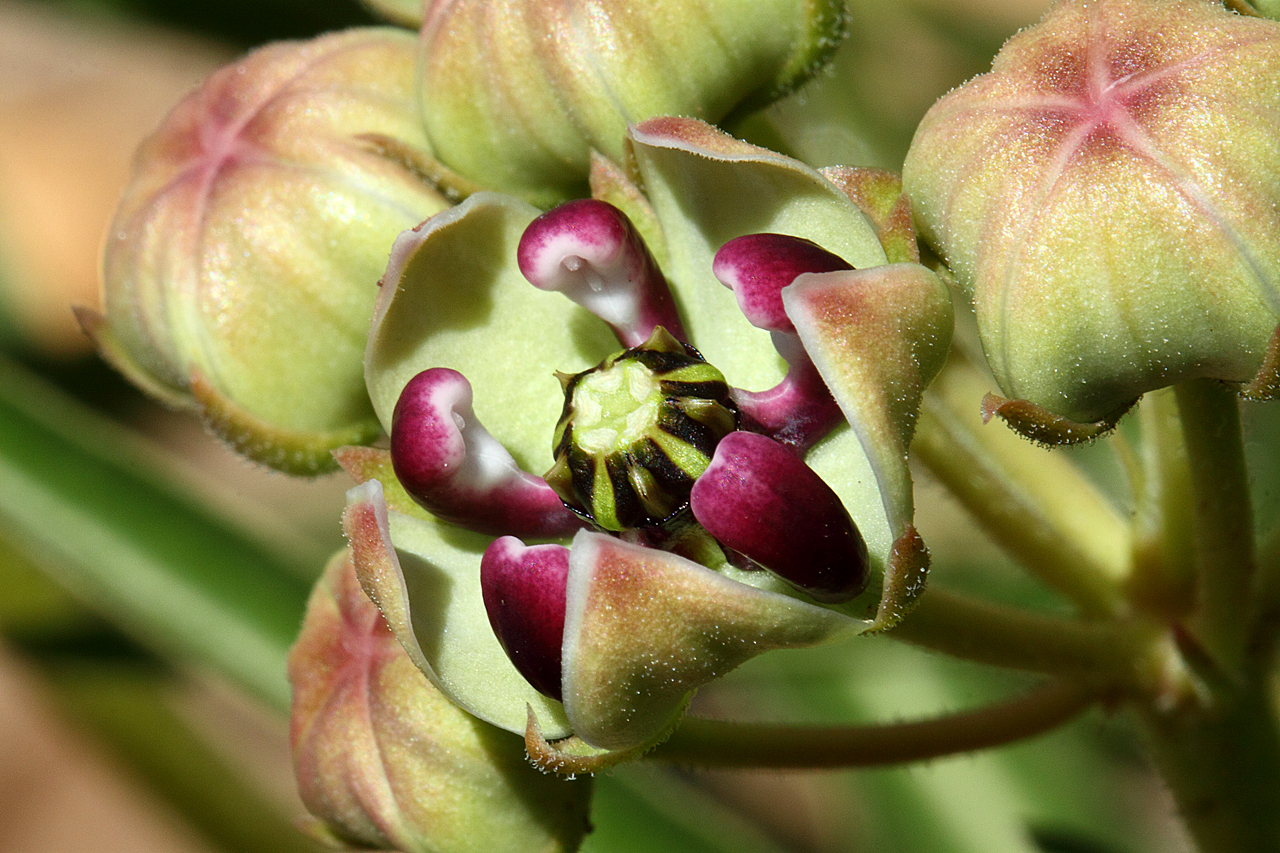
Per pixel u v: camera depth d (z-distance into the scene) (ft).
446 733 0.33
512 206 0.33
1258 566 0.35
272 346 0.35
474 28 0.34
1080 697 0.35
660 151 0.32
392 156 0.35
